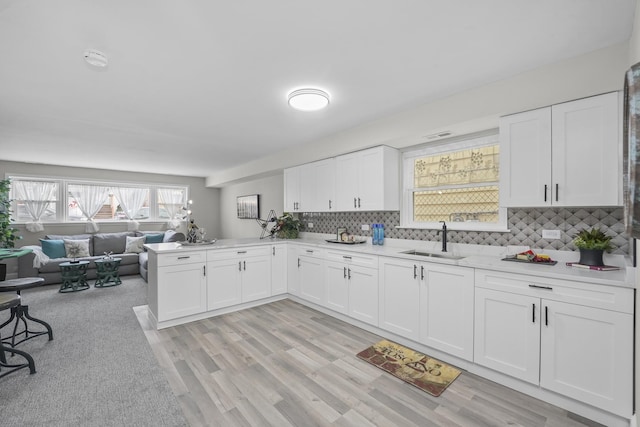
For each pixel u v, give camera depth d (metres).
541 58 1.94
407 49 1.83
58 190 5.97
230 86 2.32
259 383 2.10
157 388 2.04
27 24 1.53
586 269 1.93
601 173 1.83
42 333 2.82
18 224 5.54
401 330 2.69
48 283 5.00
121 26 1.57
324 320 3.34
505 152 2.23
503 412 1.79
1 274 3.11
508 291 2.02
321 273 3.57
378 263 2.90
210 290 3.42
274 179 5.65
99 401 1.90
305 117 3.06
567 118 1.96
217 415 1.77
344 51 1.84
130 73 2.09
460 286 2.28
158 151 4.62
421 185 3.28
